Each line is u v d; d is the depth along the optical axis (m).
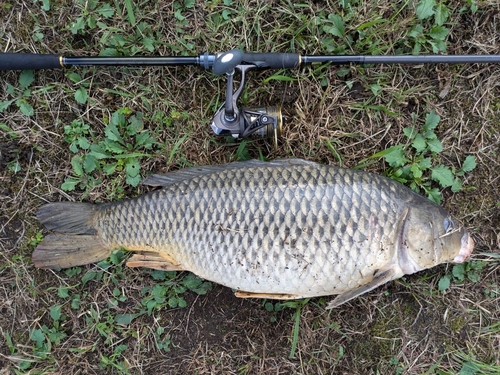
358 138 0.66
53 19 0.65
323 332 0.66
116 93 0.65
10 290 0.65
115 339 0.66
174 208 0.57
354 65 0.65
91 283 0.66
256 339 0.66
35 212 0.66
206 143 0.66
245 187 0.55
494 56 0.60
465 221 0.66
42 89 0.65
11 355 0.65
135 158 0.66
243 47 0.65
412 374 0.65
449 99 0.66
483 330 0.65
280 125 0.59
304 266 0.54
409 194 0.57
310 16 0.65
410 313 0.66
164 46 0.65
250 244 0.55
